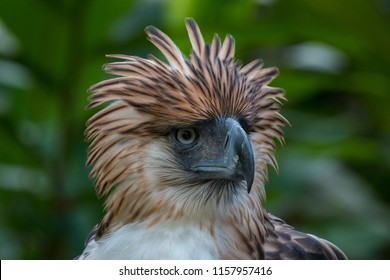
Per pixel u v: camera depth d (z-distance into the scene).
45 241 13.29
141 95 8.47
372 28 14.90
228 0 13.41
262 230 8.95
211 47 8.83
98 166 8.74
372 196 16.55
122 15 12.89
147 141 8.55
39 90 13.45
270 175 14.26
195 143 8.55
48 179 13.37
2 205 13.52
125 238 8.67
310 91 15.48
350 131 15.62
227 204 8.70
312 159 14.84
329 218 15.94
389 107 16.16
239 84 8.62
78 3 12.62
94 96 8.70
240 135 8.34
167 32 12.96
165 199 8.60
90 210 13.24
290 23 14.21
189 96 8.45
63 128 13.27
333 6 14.36
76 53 13.02
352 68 15.66
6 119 13.37
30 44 13.01
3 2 12.60
